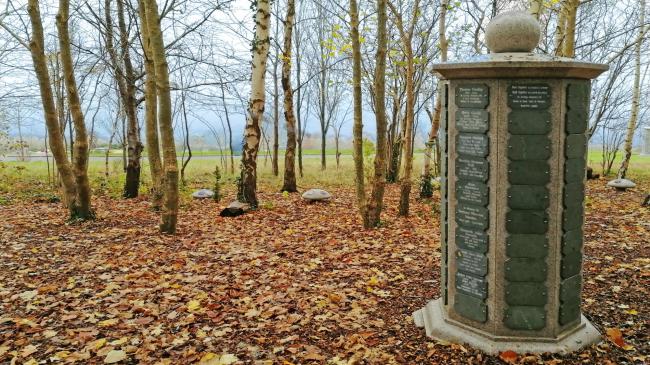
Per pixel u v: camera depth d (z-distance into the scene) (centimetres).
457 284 370
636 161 2088
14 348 359
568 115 326
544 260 338
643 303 431
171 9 1005
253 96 980
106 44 1210
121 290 488
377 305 452
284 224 840
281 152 3228
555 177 329
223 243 694
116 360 341
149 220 879
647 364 326
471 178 347
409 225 811
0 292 477
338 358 347
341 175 1712
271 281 521
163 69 705
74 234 743
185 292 483
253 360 344
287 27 1286
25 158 2331
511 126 326
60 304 447
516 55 324
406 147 888
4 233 745
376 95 745
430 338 375
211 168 2106
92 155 2753
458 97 346
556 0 758
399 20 853
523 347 342
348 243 689
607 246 628
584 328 368
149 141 964
